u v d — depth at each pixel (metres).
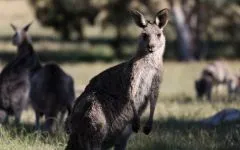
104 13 103.31
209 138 29.62
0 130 30.73
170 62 101.50
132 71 23.23
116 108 23.05
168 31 111.56
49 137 29.27
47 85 34.72
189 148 27.23
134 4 101.38
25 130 31.39
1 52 116.44
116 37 109.25
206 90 58.88
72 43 125.25
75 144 22.67
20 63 36.72
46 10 106.31
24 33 38.75
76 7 103.62
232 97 54.28
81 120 22.52
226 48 112.50
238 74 66.19
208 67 61.97
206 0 100.69
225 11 106.25
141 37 23.64
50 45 122.00
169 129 32.81
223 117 35.03
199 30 106.00
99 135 22.56
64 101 34.75
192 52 105.25
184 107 45.47
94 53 114.25
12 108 36.38
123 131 23.47
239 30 108.81
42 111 35.06
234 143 27.95
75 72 86.75
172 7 103.12
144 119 36.78
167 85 74.31
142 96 23.64
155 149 27.19
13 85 36.19
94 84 23.45
